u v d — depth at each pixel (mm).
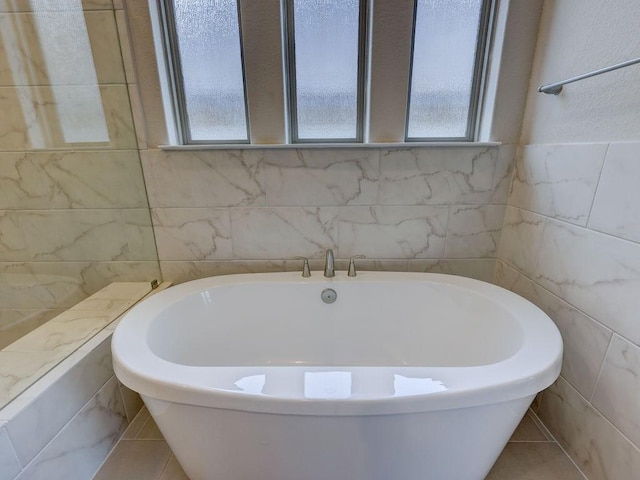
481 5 1224
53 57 1196
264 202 1364
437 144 1266
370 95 1236
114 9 1146
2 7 1144
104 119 1265
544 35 1127
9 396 799
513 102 1237
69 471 908
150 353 809
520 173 1271
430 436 701
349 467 745
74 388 925
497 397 678
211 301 1270
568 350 1038
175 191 1351
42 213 1371
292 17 1228
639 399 797
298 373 698
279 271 1460
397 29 1166
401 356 1346
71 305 1462
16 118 1262
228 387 667
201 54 1276
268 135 1285
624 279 829
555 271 1087
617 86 834
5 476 726
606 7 867
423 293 1304
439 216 1384
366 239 1417
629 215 809
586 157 940
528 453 1057
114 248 1430
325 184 1341
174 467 1025
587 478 968
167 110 1274
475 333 1171
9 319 1425
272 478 794
